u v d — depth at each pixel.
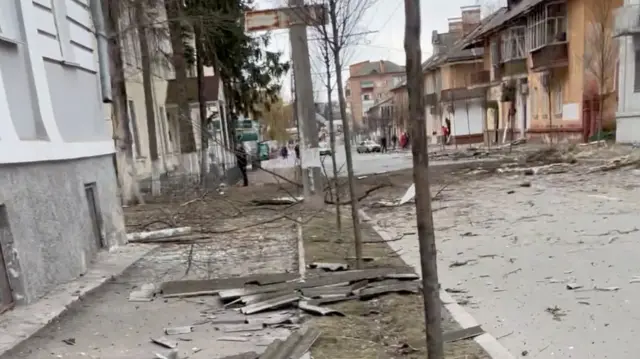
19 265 5.61
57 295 6.10
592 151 21.48
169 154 26.58
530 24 31.91
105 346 4.80
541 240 8.89
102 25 9.66
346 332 5.13
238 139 28.53
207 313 5.85
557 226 9.88
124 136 16.02
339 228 10.10
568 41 28.12
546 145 28.06
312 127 12.34
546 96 31.28
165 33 21.19
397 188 18.50
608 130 25.22
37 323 5.15
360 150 54.84
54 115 7.21
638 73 21.39
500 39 38.69
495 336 4.98
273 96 30.02
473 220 11.39
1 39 5.91
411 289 6.38
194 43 22.97
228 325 5.41
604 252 7.73
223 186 21.00
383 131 67.19
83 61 8.72
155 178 18.30
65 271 6.80
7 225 5.49
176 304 6.19
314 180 12.42
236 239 10.41
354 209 7.50
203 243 10.05
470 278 7.03
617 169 16.80
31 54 6.68
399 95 61.22
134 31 20.17
